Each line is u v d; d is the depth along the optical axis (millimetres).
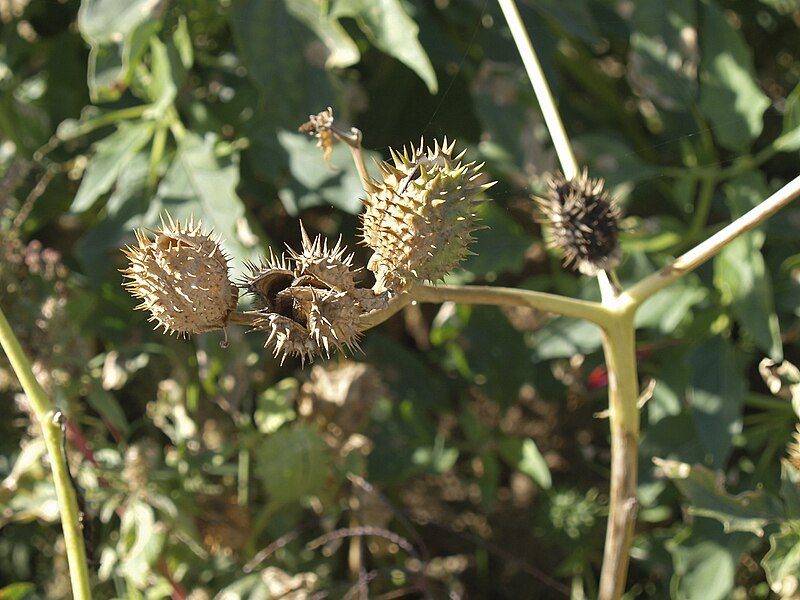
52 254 559
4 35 690
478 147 620
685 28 595
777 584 423
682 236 590
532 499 717
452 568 708
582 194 390
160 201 543
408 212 331
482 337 640
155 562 504
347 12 514
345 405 576
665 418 574
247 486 587
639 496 566
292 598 511
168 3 549
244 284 335
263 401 581
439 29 643
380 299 340
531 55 450
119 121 608
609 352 396
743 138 581
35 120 670
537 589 692
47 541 659
